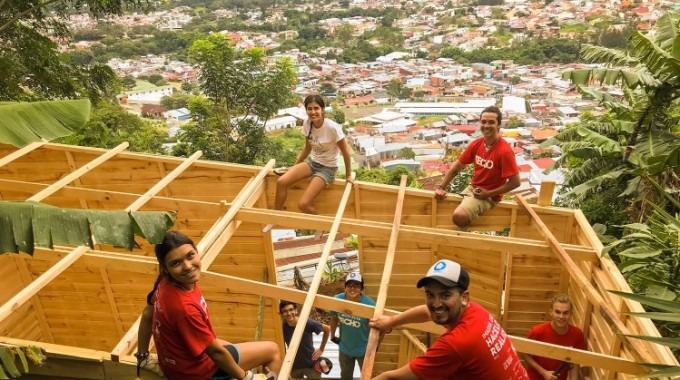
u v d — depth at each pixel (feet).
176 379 7.84
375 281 17.83
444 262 7.34
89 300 16.65
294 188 17.42
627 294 9.12
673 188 19.65
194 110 50.60
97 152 18.71
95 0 31.45
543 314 16.02
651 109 19.66
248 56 50.57
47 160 19.19
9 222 8.76
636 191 20.57
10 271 16.70
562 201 23.98
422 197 16.52
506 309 16.26
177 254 7.26
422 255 17.12
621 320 11.13
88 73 37.35
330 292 29.94
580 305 13.91
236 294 16.87
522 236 15.87
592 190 22.79
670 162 17.56
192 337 7.36
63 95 35.37
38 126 11.60
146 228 9.00
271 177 17.40
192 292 7.61
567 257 12.38
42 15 33.22
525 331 16.40
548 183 15.35
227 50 50.31
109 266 11.93
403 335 17.20
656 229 13.99
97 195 15.85
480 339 6.97
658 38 19.83
